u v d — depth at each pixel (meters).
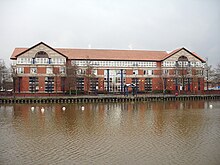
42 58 79.44
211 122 36.91
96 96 69.88
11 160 20.78
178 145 24.69
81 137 28.17
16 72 75.31
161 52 97.06
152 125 34.81
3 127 34.00
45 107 57.47
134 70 87.62
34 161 20.52
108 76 84.56
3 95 72.62
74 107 57.47
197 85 89.44
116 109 53.50
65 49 88.62
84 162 20.28
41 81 78.88
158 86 88.50
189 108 54.88
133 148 23.84
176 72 86.12
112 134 29.50
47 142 26.14
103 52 89.38
